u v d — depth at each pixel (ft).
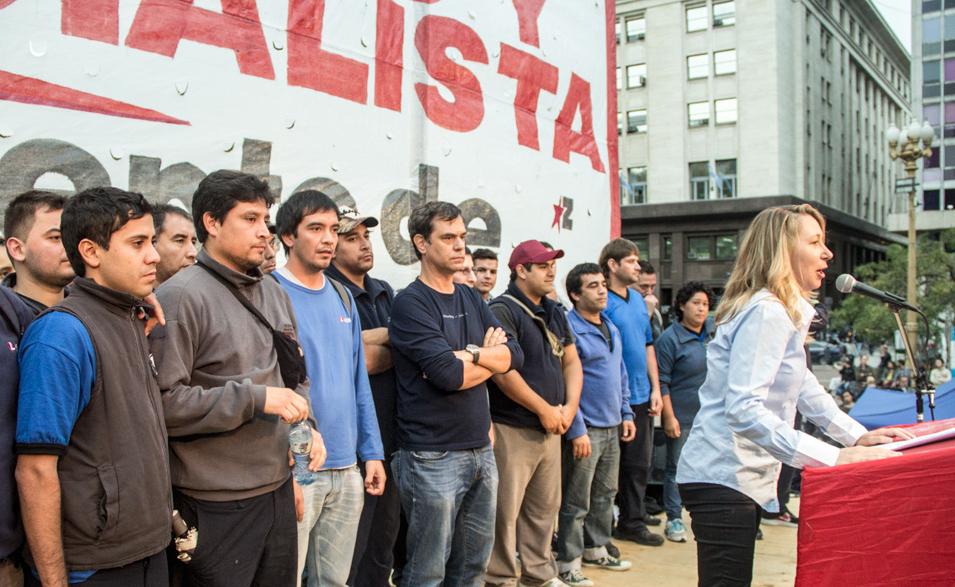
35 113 8.99
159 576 6.26
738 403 7.46
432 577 9.59
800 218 7.94
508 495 11.14
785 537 16.07
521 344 11.26
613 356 13.67
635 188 112.78
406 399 9.86
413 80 13.84
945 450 5.88
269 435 7.16
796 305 7.72
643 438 15.46
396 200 13.42
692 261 109.19
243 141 11.05
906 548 5.95
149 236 6.21
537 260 11.66
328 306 8.78
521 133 16.34
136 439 6.02
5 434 5.76
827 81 122.72
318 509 8.26
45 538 5.52
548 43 17.24
